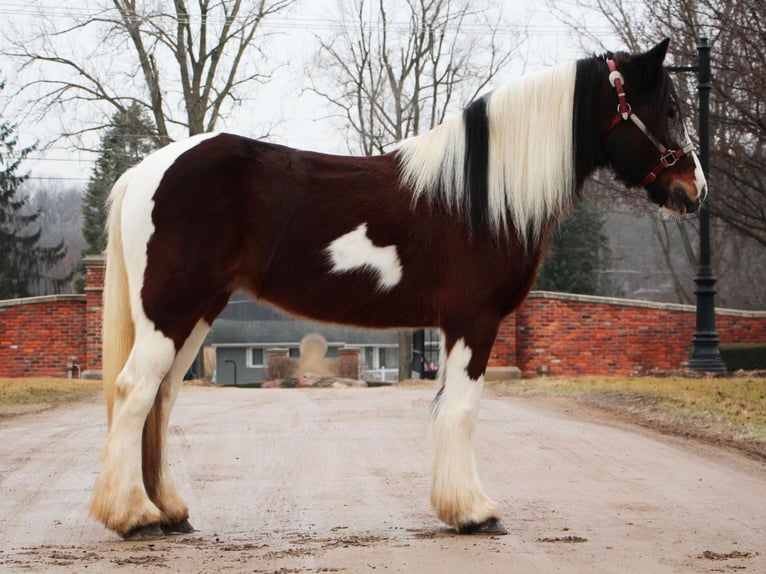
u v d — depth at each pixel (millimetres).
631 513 7680
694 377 20172
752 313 25453
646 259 74938
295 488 8836
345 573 5680
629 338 25922
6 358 26359
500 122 7055
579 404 16234
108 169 32219
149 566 5824
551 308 25797
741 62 21703
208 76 32625
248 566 5832
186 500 8297
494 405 16141
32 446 11594
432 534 6859
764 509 7859
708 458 10492
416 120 37812
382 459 10469
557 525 7199
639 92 7246
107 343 6926
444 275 6918
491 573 5727
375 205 6938
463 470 6793
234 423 13711
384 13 37500
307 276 6918
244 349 47375
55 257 49000
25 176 48938
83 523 7457
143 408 6684
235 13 32438
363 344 48406
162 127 32125
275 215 6875
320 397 18406
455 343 6887
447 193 6914
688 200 7266
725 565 5977
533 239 6984
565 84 7211
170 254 6770
